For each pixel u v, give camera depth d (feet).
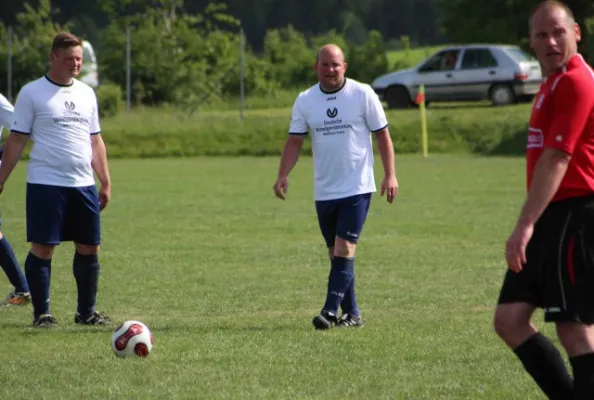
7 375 55.01
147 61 377.71
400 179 196.65
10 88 339.98
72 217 71.72
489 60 301.84
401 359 58.49
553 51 41.70
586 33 331.77
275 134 279.08
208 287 88.99
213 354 60.18
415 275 94.73
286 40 501.56
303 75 460.55
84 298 72.54
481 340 63.82
